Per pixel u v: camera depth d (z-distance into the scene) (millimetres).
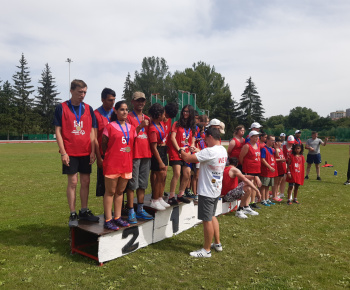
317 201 8383
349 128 54375
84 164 4723
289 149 9266
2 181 10891
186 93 31328
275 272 3963
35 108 75438
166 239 5223
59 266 4016
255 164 7273
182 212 5656
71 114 4539
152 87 78125
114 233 4262
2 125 67062
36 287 3465
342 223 6230
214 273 3926
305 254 4598
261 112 72125
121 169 4207
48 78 77250
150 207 5051
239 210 6777
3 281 3564
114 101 5012
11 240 5004
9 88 86625
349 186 10781
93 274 3818
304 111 112000
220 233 5574
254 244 5008
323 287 3572
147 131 4832
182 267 4098
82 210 4805
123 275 3812
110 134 4203
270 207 7688
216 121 6320
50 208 7223
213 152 4316
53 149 30703
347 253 4641
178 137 5277
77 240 4574
